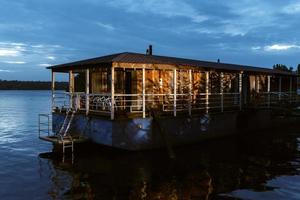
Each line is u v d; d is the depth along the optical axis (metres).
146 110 21.91
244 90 32.31
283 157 20.02
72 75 26.17
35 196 13.73
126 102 24.16
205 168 17.42
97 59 23.77
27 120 48.09
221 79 26.69
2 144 27.09
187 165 17.94
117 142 19.27
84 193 13.93
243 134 27.83
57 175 16.66
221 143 23.86
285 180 15.40
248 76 32.78
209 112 24.61
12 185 15.26
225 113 25.50
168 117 21.09
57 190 14.42
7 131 35.62
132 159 19.08
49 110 69.38
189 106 22.81
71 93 23.45
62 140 20.33
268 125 30.97
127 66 19.88
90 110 22.41
